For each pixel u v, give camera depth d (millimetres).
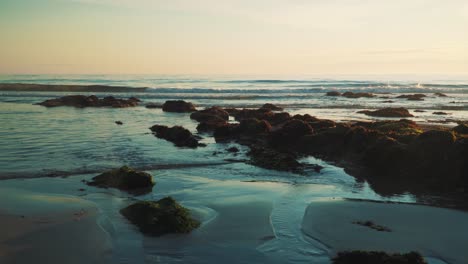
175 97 48594
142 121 28688
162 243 8477
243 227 9453
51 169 14570
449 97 55625
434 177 14023
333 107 39812
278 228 9453
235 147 19422
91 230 9078
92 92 53562
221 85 76250
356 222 9906
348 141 18891
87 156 16812
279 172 15164
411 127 20656
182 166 15727
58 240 8523
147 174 12891
